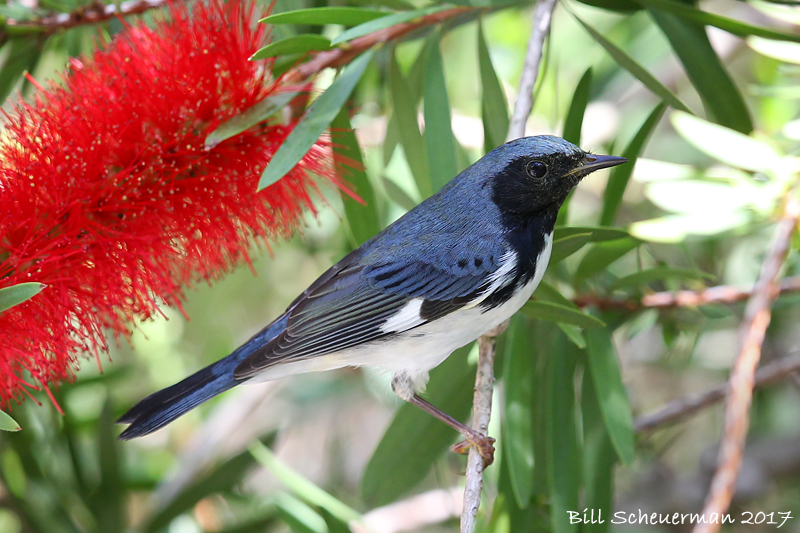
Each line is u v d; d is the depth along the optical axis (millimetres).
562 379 1615
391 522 1692
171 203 1596
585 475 1617
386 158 1639
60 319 1586
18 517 1649
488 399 1608
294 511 1638
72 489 1658
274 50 1595
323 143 1610
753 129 1629
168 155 1595
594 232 1603
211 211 1599
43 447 1657
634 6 1627
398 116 1623
